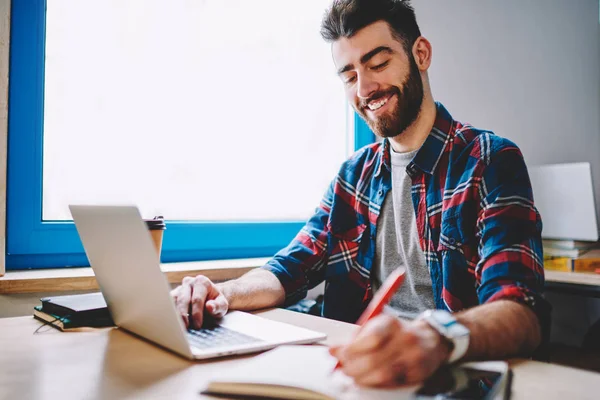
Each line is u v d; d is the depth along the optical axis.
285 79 1.82
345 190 1.38
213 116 1.67
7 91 1.25
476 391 0.51
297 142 1.87
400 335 0.51
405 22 1.23
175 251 1.61
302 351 0.62
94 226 0.77
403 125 1.23
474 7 2.12
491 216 1.00
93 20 1.46
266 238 1.78
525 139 2.29
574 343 2.29
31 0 1.37
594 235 1.80
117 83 1.50
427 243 1.18
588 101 2.53
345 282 1.32
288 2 1.81
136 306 0.74
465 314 0.71
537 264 0.89
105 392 0.55
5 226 1.29
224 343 0.71
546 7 2.37
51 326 0.89
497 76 2.19
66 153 1.44
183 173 1.63
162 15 1.57
